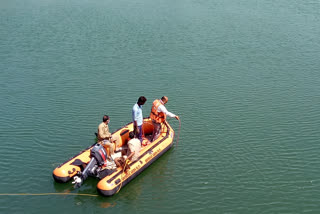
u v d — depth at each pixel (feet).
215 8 100.68
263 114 45.34
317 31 78.33
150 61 63.41
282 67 60.03
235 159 36.63
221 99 49.47
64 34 78.43
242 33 78.02
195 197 31.40
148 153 34.83
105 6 104.17
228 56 65.31
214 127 42.57
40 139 39.47
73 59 64.34
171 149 38.45
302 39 73.46
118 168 32.14
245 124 43.11
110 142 34.55
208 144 39.27
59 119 43.98
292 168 35.06
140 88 52.90
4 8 101.96
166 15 93.56
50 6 104.47
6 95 50.37
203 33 78.54
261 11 96.32
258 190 32.19
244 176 34.09
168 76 57.11
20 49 69.26
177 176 34.19
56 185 32.01
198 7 102.12
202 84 54.13
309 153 37.32
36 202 30.27
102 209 29.73
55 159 35.91
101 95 50.78
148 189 32.32
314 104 47.60
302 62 61.98
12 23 86.79
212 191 32.12
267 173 34.45
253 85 53.57
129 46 70.85
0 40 74.33
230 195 31.63
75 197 30.91
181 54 66.54
